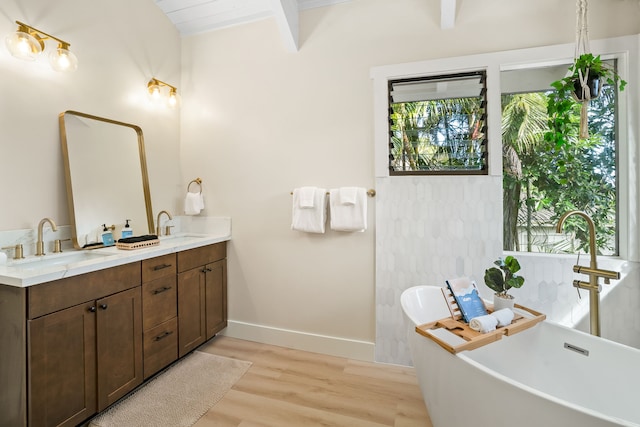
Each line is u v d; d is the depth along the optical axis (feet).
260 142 8.52
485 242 6.74
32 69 5.96
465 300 4.81
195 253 7.66
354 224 7.27
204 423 5.34
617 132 6.21
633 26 5.95
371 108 7.50
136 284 6.03
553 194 6.81
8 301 4.39
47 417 4.50
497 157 6.63
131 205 7.86
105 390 5.35
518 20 6.53
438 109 7.20
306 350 8.07
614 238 6.36
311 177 8.02
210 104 9.07
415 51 7.16
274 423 5.35
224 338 8.83
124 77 7.80
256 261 8.61
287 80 8.23
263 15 8.45
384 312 7.40
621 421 2.73
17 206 5.74
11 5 5.60
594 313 4.99
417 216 7.14
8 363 4.40
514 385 3.30
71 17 6.61
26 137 5.88
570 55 6.20
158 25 8.72
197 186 9.25
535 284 6.46
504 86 7.08
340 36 7.74
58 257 6.06
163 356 6.65
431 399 4.58
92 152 7.01
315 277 8.04
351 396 6.13
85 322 5.06
